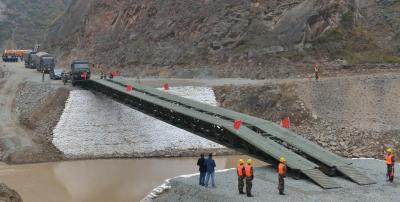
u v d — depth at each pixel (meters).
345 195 24.31
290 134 31.92
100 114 43.91
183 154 41.44
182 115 35.09
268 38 58.03
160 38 65.50
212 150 41.84
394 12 59.16
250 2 62.38
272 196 24.02
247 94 47.41
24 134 43.78
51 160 40.06
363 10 60.56
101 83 46.44
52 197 31.11
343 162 28.45
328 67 52.81
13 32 120.44
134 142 42.34
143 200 27.12
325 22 57.12
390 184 26.42
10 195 23.89
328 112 43.12
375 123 40.62
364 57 54.03
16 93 54.81
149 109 39.72
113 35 72.06
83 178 35.31
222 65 57.66
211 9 64.00
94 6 78.06
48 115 45.38
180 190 26.06
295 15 58.34
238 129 31.11
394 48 54.84
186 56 61.16
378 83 44.44
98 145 42.06
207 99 47.81
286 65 54.28
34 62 73.19
